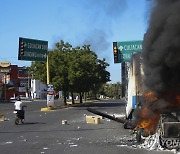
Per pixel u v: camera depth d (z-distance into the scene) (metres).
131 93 16.11
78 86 50.56
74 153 11.17
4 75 96.12
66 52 50.19
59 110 39.97
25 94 119.56
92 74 51.00
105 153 10.99
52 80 48.69
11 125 21.91
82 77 49.12
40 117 28.69
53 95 43.06
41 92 110.81
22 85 119.81
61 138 15.07
